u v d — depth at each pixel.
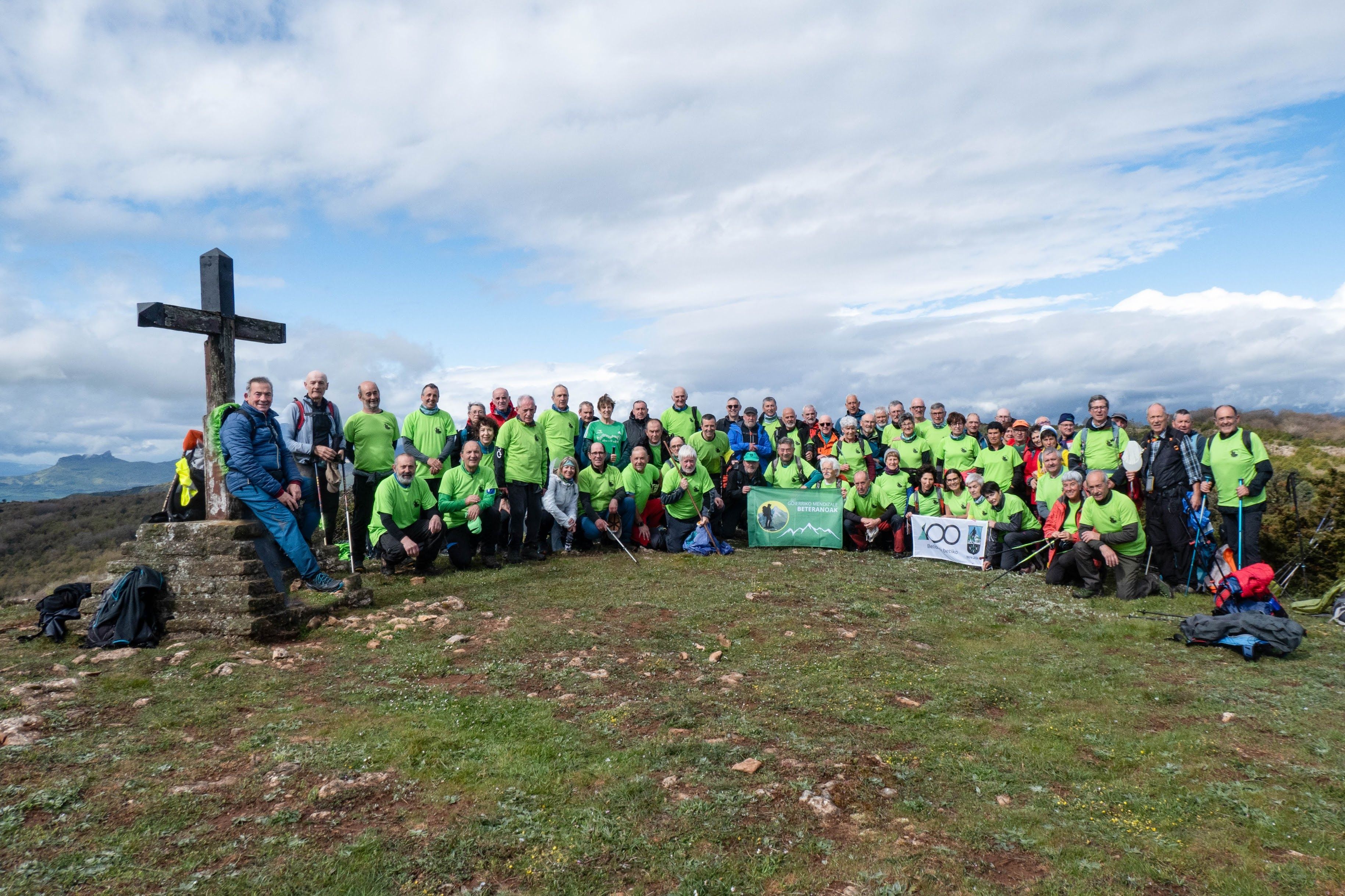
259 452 7.80
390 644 7.13
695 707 5.70
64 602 7.38
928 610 9.01
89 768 4.41
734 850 3.72
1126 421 11.70
